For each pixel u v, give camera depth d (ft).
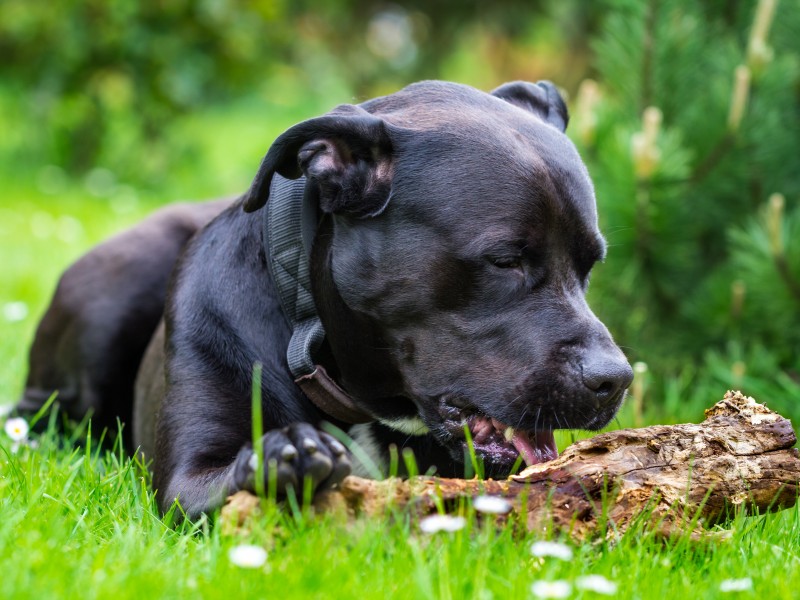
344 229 13.14
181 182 55.11
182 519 12.40
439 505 10.84
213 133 69.97
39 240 38.11
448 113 13.38
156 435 14.06
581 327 12.57
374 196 12.91
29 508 11.50
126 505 12.80
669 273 22.30
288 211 13.69
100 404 18.15
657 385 22.06
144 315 18.17
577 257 13.08
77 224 41.06
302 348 13.58
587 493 11.28
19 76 55.06
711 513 11.80
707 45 23.62
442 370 12.84
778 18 23.40
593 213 13.29
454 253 12.62
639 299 22.72
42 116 55.11
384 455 14.44
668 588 10.58
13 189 50.37
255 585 9.78
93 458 15.26
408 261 12.75
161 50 53.06
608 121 22.76
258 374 13.08
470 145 12.91
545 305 12.67
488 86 67.41
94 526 11.93
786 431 12.01
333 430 13.96
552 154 13.21
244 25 54.24
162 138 55.52
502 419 12.51
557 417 12.37
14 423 15.98
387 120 13.38
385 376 13.51
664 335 22.75
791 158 22.70
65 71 53.52
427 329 12.89
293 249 13.65
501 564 10.60
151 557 10.41
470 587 10.05
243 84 56.13
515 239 12.56
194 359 14.01
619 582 10.37
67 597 9.30
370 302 13.03
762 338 22.03
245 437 13.53
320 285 13.43
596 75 54.75
